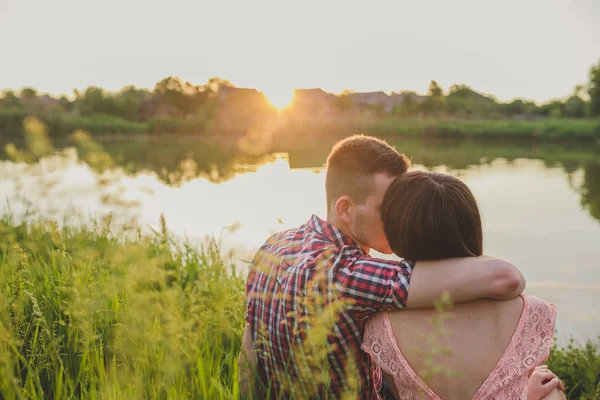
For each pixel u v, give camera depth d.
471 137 55.06
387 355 1.42
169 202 9.12
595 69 60.88
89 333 1.38
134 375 1.24
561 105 78.25
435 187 1.40
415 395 1.42
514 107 80.12
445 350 1.20
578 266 6.18
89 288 1.43
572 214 9.77
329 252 1.48
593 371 2.75
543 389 1.55
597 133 51.28
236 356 1.72
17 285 1.82
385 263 1.44
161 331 1.29
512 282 1.31
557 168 20.05
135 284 1.30
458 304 1.37
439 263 1.38
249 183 11.03
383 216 1.48
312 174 11.97
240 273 2.85
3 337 1.33
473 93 83.81
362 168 1.56
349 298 1.41
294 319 1.44
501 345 1.36
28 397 1.32
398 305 1.37
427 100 68.62
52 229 1.59
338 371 1.44
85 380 1.42
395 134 54.69
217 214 8.05
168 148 32.47
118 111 53.09
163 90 55.25
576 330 4.11
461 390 1.36
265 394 1.58
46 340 1.50
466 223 1.40
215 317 1.60
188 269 2.86
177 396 1.31
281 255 1.58
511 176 16.75
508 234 8.00
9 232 2.38
